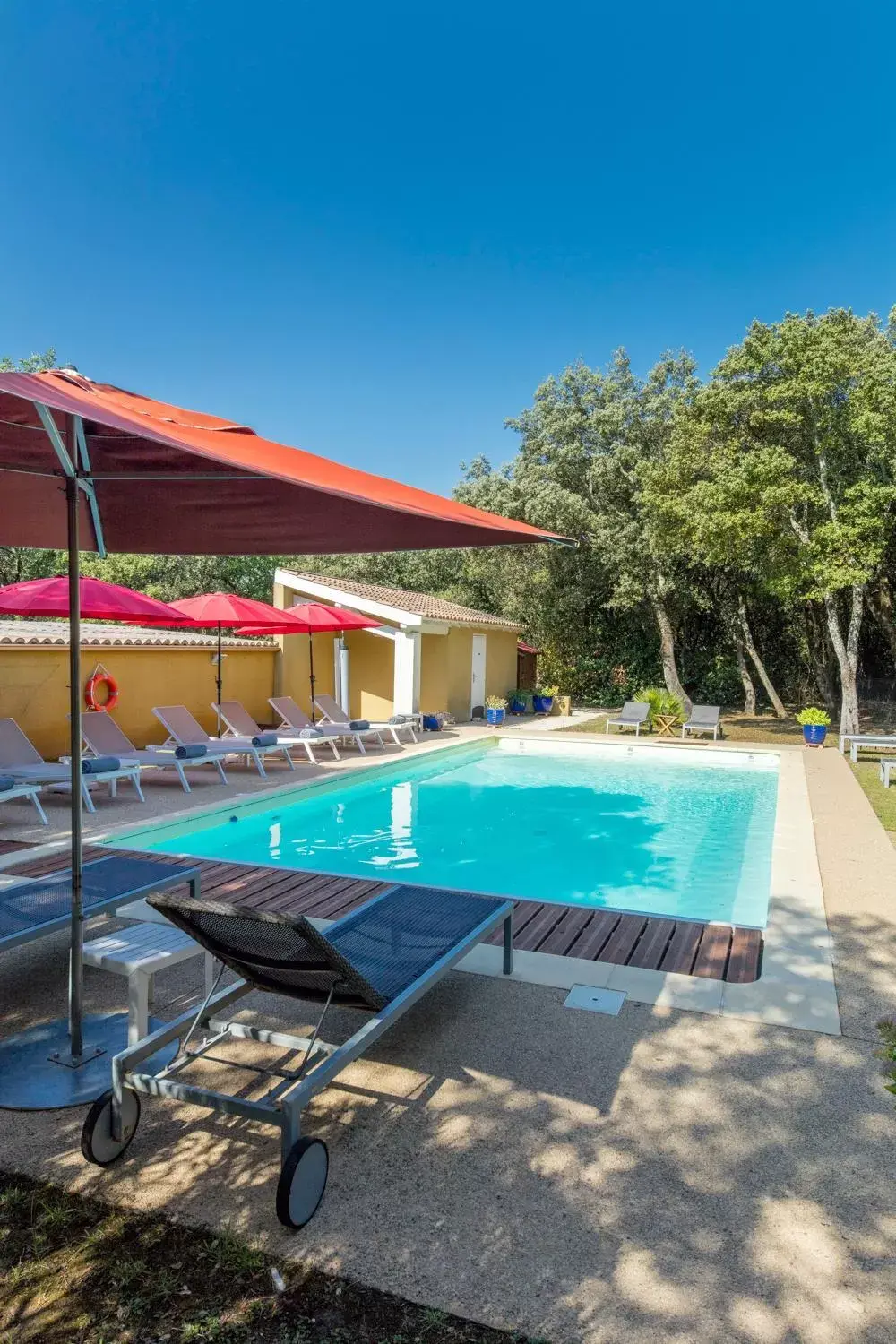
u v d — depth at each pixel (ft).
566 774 49.01
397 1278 8.09
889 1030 7.41
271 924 9.55
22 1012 13.93
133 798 35.27
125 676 46.80
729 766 51.80
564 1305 7.74
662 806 40.09
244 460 8.83
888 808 33.73
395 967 12.38
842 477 57.62
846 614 77.20
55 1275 8.14
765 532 55.11
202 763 41.93
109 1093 9.94
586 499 78.84
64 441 11.65
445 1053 12.62
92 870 16.67
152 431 8.56
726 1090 11.59
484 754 56.65
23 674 40.34
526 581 87.51
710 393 58.95
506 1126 10.67
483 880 27.84
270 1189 9.43
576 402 81.46
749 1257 8.36
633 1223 8.86
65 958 16.40
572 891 26.61
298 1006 14.34
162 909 10.59
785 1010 14.19
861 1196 9.32
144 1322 7.57
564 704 77.56
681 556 72.28
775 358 56.49
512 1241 8.59
